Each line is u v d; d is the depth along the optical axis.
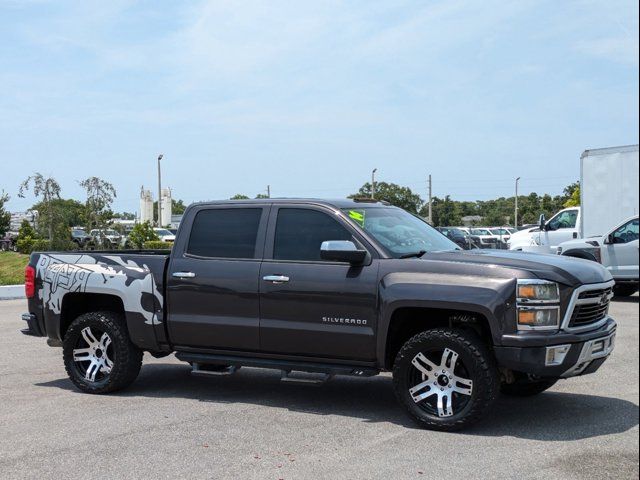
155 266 7.49
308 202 7.04
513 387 7.29
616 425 6.18
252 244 7.10
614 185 17.50
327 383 8.12
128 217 63.19
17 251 42.44
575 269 6.20
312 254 6.83
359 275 6.50
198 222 7.45
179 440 5.93
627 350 9.60
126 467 5.29
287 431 6.16
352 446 5.71
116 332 7.60
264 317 6.91
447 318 6.57
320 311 6.64
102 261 7.83
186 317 7.28
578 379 8.01
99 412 6.88
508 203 102.44
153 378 8.52
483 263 6.17
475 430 6.09
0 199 49.34
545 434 5.94
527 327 5.88
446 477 4.96
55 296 7.99
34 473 5.18
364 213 7.03
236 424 6.40
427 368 6.20
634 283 16.28
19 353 10.16
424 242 7.09
